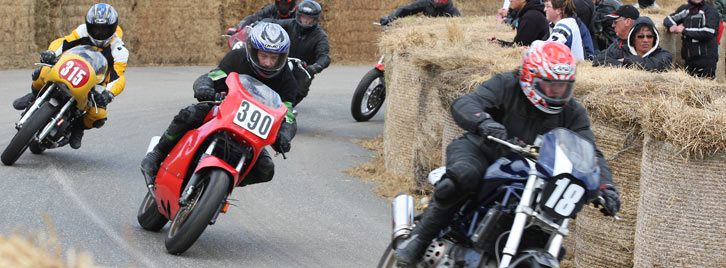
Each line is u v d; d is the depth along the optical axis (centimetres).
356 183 3356
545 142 1432
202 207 2080
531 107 1585
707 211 1861
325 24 7981
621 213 2127
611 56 3131
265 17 4841
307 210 2856
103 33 3162
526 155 1473
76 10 6812
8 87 5391
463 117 1536
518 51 2988
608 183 1523
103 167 3228
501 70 2611
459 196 1548
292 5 4666
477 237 1487
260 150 2186
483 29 4109
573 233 2366
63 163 3228
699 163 1853
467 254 1536
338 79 6800
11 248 818
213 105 2280
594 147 1457
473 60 2911
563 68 1497
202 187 2192
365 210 2925
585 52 3203
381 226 2722
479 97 1580
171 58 7369
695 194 1864
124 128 4116
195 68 7200
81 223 2392
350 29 8081
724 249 1867
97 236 2267
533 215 1414
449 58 2980
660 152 1909
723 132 1809
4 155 3038
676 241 1891
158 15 7262
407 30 3575
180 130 2256
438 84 2838
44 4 6675
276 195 3036
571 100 1636
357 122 4869
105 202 2692
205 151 2217
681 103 1920
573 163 1390
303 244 2423
